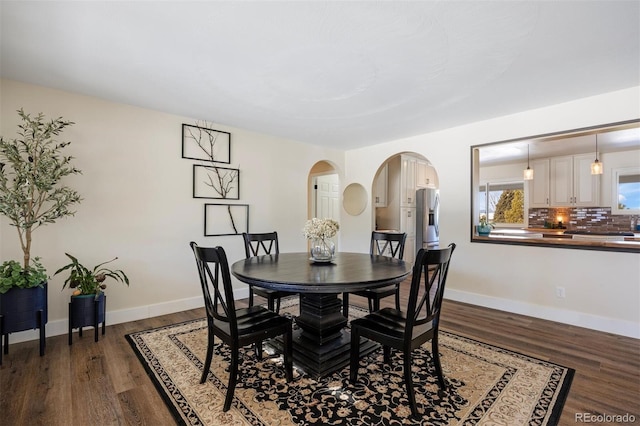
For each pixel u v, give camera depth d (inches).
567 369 84.1
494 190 267.3
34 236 102.4
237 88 104.2
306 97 111.7
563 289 121.3
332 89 104.3
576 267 118.3
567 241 122.3
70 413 65.6
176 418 64.2
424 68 89.3
